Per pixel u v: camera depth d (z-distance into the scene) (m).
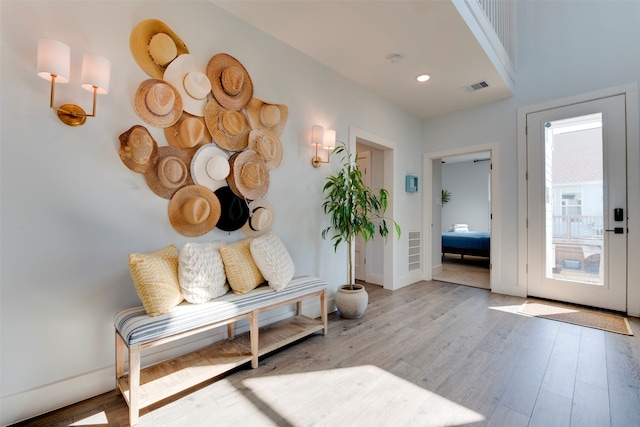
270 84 2.54
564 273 3.39
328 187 2.86
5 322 1.39
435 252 5.27
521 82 3.69
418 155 4.57
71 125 1.57
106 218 1.68
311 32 2.49
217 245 2.08
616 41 3.08
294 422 1.42
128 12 1.77
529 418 1.45
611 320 2.79
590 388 1.70
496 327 2.62
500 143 3.85
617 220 3.04
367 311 3.08
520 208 3.67
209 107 2.12
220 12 2.21
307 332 2.28
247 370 1.89
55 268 1.52
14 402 1.40
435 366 1.95
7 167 1.40
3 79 1.40
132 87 1.78
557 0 3.45
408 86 3.50
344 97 3.25
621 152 3.03
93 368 1.63
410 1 2.10
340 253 3.24
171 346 1.93
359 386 1.72
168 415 1.47
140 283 1.55
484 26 2.76
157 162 1.87
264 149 2.41
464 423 1.41
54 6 1.52
